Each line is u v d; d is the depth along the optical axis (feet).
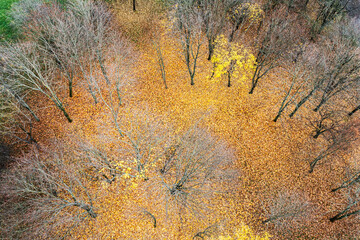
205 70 111.65
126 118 94.53
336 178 88.79
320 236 78.48
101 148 85.92
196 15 98.63
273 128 97.86
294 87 108.88
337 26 103.86
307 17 118.21
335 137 87.66
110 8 121.70
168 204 78.23
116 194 78.79
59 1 100.73
